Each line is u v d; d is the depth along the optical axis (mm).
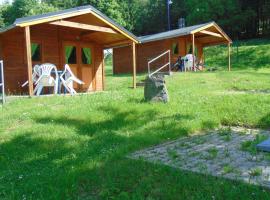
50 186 4316
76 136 6621
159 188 4156
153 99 9844
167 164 5051
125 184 4367
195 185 4156
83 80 16266
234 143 6336
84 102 9727
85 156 5504
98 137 6633
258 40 42375
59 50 15141
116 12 58812
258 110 8820
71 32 15609
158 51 26047
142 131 7180
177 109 9008
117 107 8875
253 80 16359
